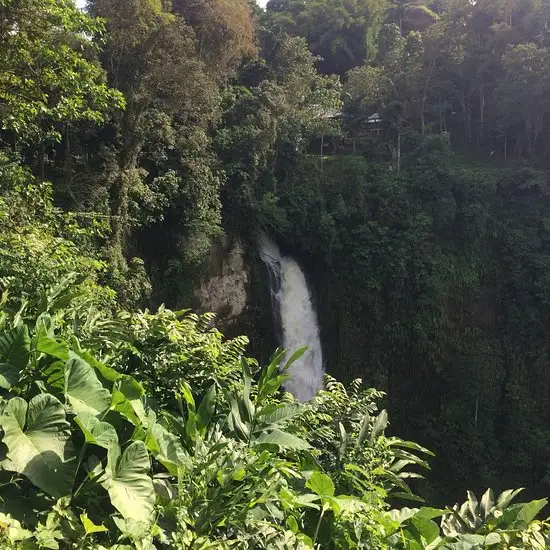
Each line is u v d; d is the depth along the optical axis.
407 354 20.83
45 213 8.20
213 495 2.74
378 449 4.27
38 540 2.07
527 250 21.03
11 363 2.94
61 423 2.63
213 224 18.08
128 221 15.55
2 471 2.46
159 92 16.47
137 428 2.89
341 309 21.31
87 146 15.93
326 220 20.81
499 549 3.10
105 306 7.51
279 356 4.04
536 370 19.91
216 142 19.95
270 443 3.39
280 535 2.67
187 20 19.11
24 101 8.45
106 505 2.65
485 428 19.56
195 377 4.34
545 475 18.39
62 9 7.70
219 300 19.31
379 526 3.01
